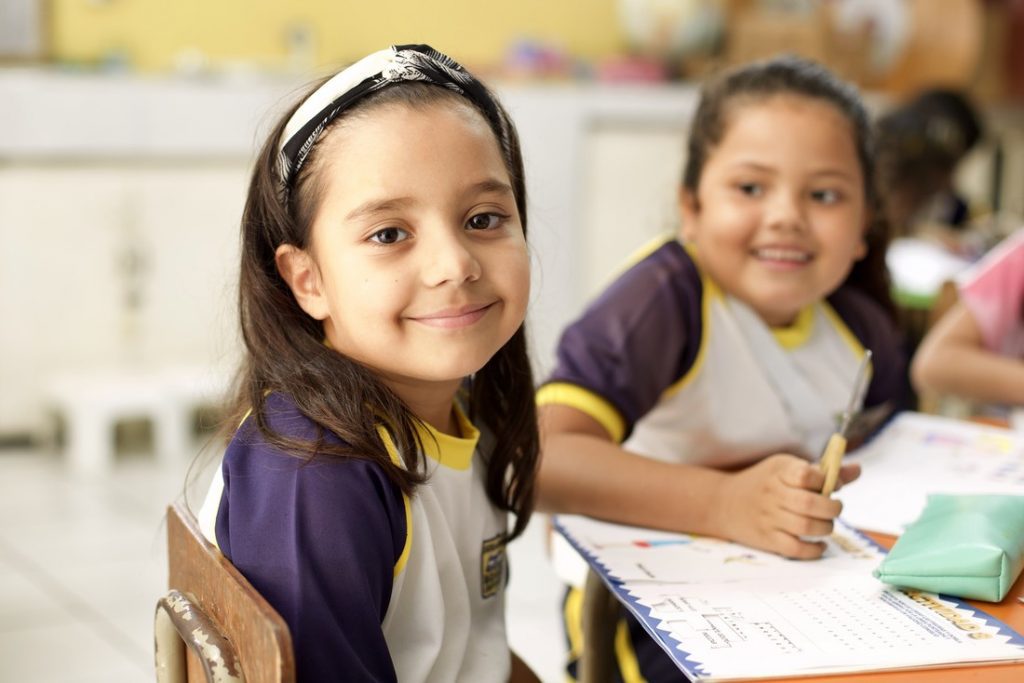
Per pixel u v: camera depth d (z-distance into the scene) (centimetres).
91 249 329
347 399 75
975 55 424
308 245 79
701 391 115
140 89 327
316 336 83
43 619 212
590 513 98
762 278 114
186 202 337
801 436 118
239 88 338
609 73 405
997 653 70
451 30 412
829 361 122
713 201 115
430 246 74
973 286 156
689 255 117
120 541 253
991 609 76
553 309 383
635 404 110
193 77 339
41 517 269
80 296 330
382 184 74
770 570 84
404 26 403
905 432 123
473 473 87
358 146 75
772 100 114
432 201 74
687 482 95
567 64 405
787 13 423
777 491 88
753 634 72
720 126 116
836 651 69
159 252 336
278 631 59
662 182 398
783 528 87
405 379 80
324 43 390
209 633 66
